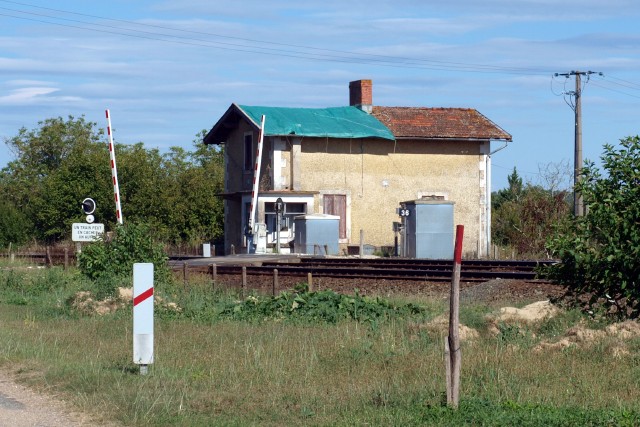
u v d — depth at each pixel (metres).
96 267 40.91
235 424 15.33
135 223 42.22
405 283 39.97
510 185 99.88
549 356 20.58
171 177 90.81
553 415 15.19
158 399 16.80
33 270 48.28
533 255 68.38
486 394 17.02
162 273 40.28
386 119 77.19
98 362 21.03
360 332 25.19
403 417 15.45
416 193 76.06
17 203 116.44
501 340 23.25
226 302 32.88
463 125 77.50
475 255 68.19
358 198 74.69
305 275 43.00
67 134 122.94
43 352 22.38
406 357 20.91
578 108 75.62
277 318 28.88
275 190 71.94
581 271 21.92
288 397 17.39
